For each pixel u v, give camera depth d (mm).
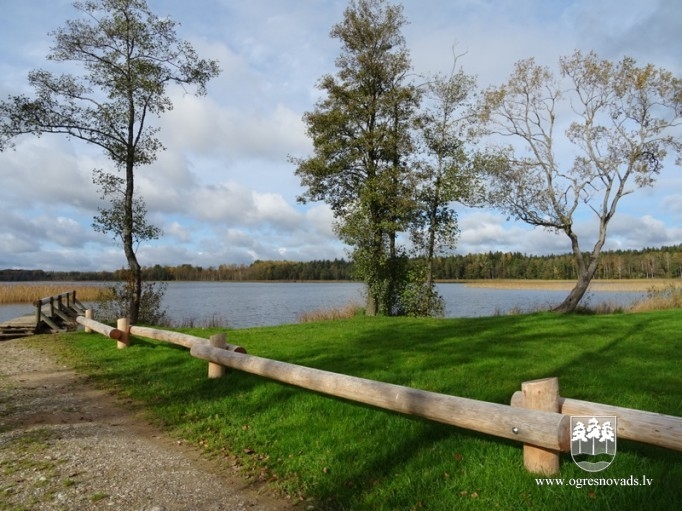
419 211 20812
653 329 12375
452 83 21250
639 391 6293
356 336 12336
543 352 9250
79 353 11922
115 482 4449
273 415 6148
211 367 8086
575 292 23016
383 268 21156
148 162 19703
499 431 3967
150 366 9531
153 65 18641
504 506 3676
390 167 20141
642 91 21656
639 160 22484
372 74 20500
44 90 17609
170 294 64000
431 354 9227
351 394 5324
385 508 3805
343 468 4543
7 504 3998
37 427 6168
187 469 4781
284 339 12164
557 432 3654
